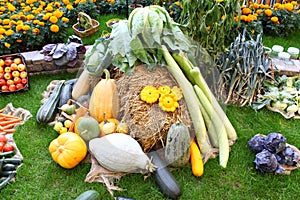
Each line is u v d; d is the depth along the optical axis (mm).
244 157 2592
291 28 4227
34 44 3588
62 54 3264
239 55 3025
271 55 3660
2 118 2850
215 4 2713
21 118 2908
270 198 2348
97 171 2395
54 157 2453
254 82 3045
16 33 3484
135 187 2359
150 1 4305
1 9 3963
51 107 2844
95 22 4113
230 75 3049
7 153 2533
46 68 3400
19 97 3141
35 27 3596
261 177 2457
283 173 2469
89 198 2166
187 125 2500
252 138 2643
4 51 3467
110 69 2646
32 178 2424
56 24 3686
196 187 2385
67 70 3455
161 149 2451
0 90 3146
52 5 4195
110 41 2561
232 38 3328
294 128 2908
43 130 2797
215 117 2600
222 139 2607
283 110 3033
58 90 2959
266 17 4148
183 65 2586
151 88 2463
